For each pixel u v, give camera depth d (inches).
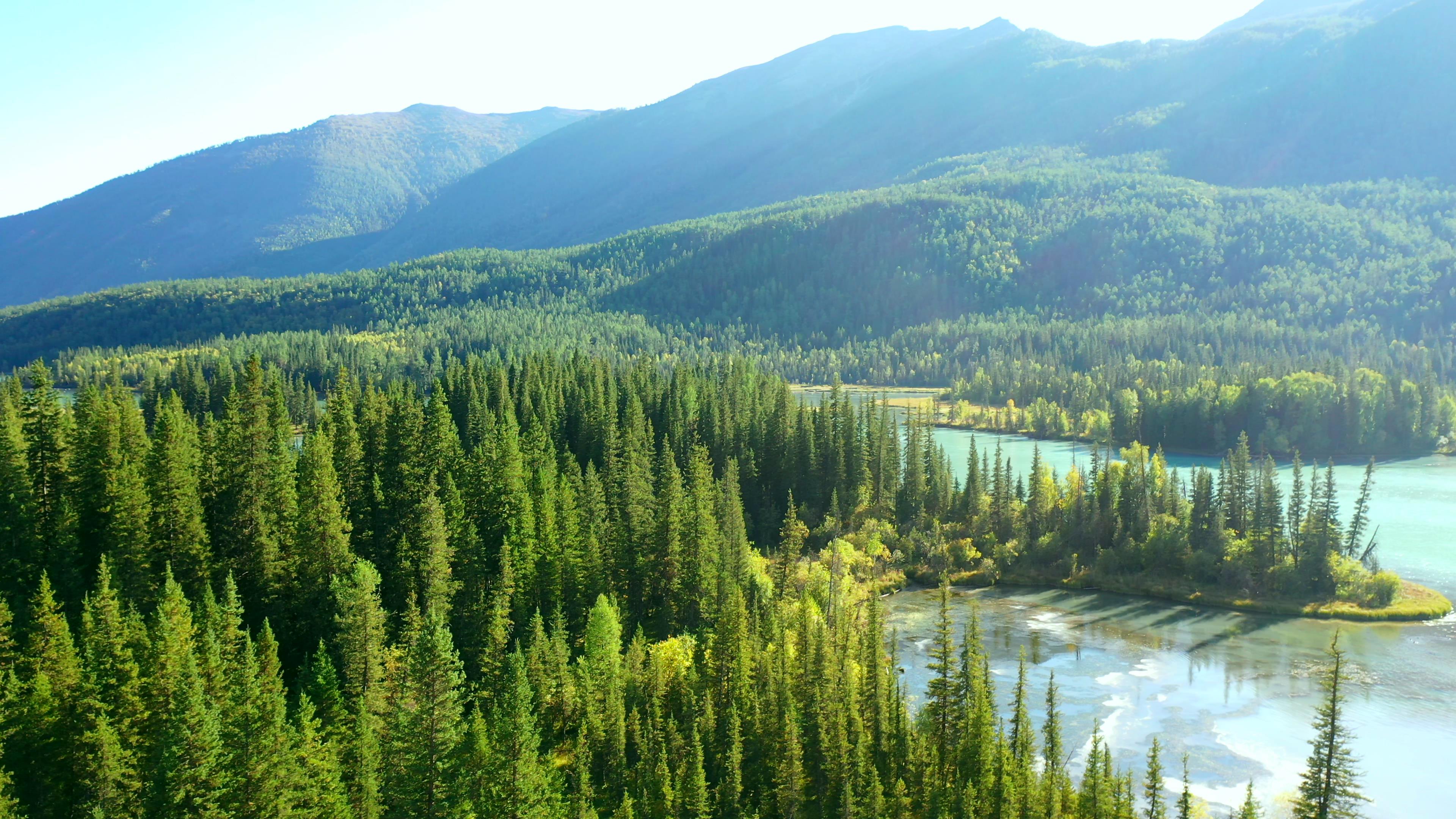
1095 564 6299.2
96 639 2856.8
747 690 3449.8
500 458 4894.2
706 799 2982.3
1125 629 5354.3
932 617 5575.8
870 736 3378.4
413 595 3565.5
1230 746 3873.0
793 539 5369.1
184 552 3666.3
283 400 5669.3
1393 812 3358.8
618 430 6732.3
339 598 3334.2
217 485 4101.9
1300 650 4953.3
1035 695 4387.3
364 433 5064.0
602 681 3427.7
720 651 3555.6
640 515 4886.8
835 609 4357.8
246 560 3809.1
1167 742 3912.4
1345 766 3585.1
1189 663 4785.9
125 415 4475.9
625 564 4633.4
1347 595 5590.6
